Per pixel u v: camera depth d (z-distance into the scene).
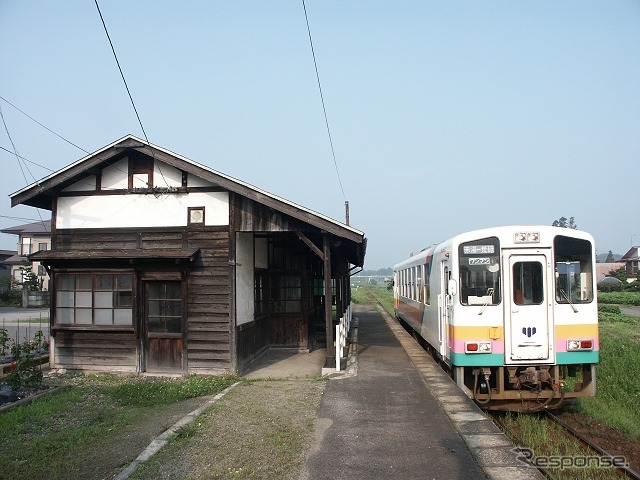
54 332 10.70
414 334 16.47
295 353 13.49
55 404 7.78
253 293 11.91
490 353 7.91
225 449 5.68
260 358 12.52
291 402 7.68
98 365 10.52
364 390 8.46
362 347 14.05
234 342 10.18
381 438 6.04
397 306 22.09
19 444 6.08
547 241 8.04
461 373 8.04
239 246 10.70
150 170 10.66
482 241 8.15
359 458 5.41
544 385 8.11
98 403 8.09
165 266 10.39
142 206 10.65
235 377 9.80
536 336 7.91
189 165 9.98
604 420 7.99
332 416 6.95
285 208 9.77
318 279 18.22
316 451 5.63
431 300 11.29
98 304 10.58
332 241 10.55
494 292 8.01
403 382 9.07
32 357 9.80
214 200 10.44
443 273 9.55
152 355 10.45
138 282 10.44
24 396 8.27
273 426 6.49
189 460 5.36
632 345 14.35
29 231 37.28
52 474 5.13
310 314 14.28
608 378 10.64
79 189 10.85
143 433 6.35
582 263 8.09
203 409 7.21
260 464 5.26
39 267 36.56
